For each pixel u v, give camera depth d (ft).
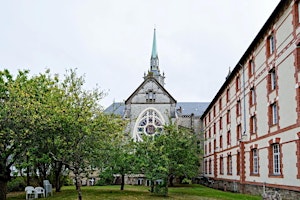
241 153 92.17
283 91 65.21
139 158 84.38
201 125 185.68
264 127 76.64
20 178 101.35
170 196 78.07
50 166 95.20
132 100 160.66
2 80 61.16
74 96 65.98
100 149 74.43
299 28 58.23
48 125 58.80
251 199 71.67
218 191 99.71
